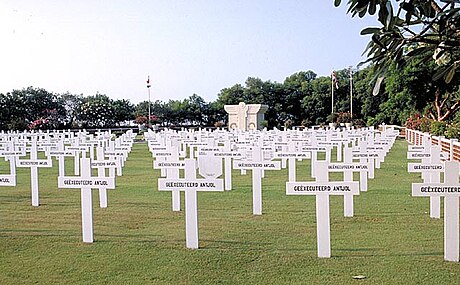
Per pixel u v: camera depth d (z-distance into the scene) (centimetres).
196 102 8556
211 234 854
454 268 645
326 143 1927
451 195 668
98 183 800
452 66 366
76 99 7600
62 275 645
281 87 8719
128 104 8056
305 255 718
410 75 3922
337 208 1073
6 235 863
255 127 5259
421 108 4306
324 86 8194
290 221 951
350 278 615
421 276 617
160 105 8244
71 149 1609
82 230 839
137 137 4750
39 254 743
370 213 1015
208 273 645
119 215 1030
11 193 1366
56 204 1180
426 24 340
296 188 705
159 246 778
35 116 7131
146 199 1238
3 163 2256
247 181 1552
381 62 356
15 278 635
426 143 1332
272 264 679
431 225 901
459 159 1661
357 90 7812
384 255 711
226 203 1155
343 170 895
